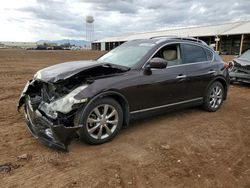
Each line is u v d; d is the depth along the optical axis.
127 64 4.84
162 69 5.04
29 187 3.09
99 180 3.27
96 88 4.05
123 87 4.35
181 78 5.31
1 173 3.34
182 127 5.18
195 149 4.23
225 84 6.44
